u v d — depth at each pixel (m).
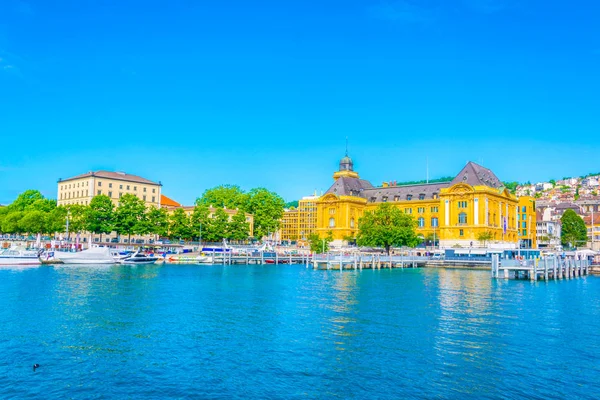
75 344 46.34
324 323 55.53
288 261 161.12
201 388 36.00
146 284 90.12
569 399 34.44
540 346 46.25
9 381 36.97
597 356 43.31
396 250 167.00
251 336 49.59
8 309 62.19
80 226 166.25
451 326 54.09
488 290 84.19
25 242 177.62
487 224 183.12
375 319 57.75
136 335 49.78
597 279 106.88
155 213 173.75
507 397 34.62
